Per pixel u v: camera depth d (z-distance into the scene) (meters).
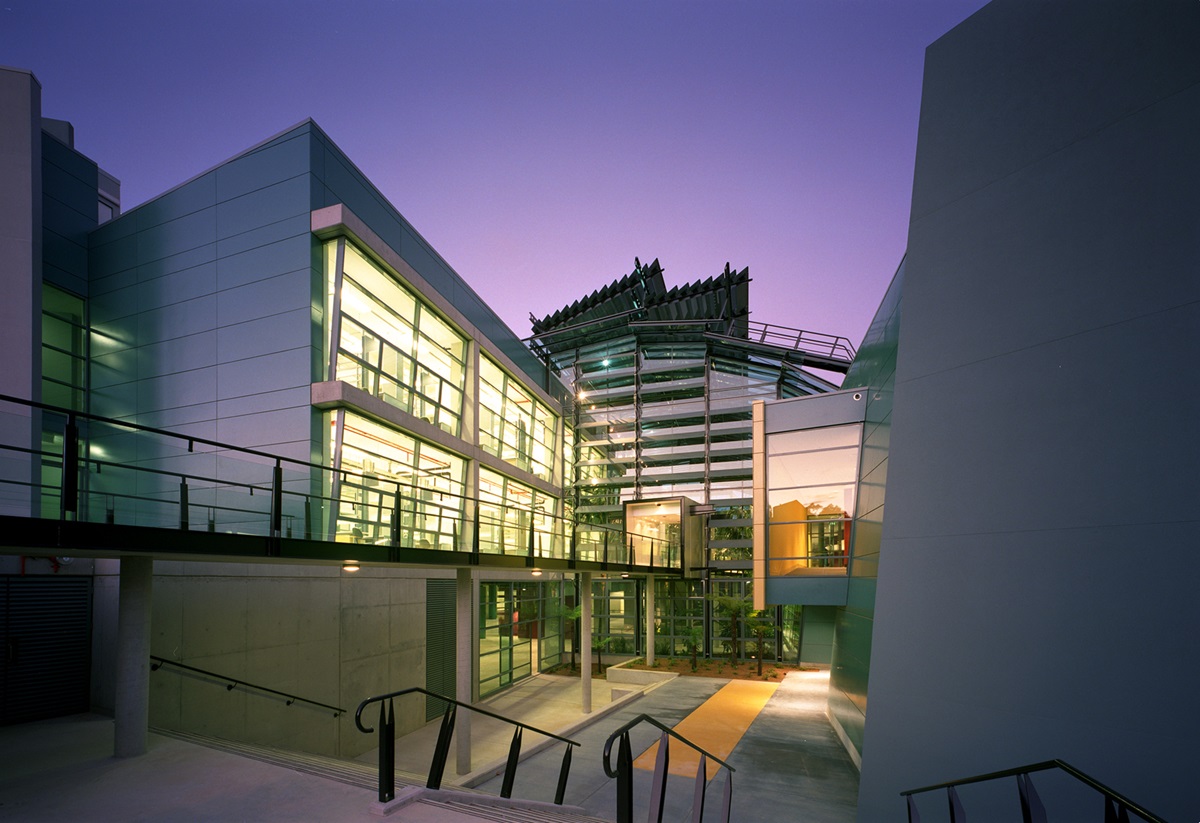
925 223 10.54
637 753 14.90
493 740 16.89
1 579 10.54
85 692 11.38
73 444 7.49
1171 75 7.66
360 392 16.33
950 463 9.52
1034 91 9.22
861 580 16.48
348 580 16.12
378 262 18.16
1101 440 7.78
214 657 12.21
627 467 34.47
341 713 15.38
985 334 9.34
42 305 16.97
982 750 8.36
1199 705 6.52
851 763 14.02
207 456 16.78
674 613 31.80
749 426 33.12
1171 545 6.97
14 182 15.71
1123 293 7.80
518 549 22.45
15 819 5.80
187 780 6.86
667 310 33.97
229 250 17.47
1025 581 8.30
